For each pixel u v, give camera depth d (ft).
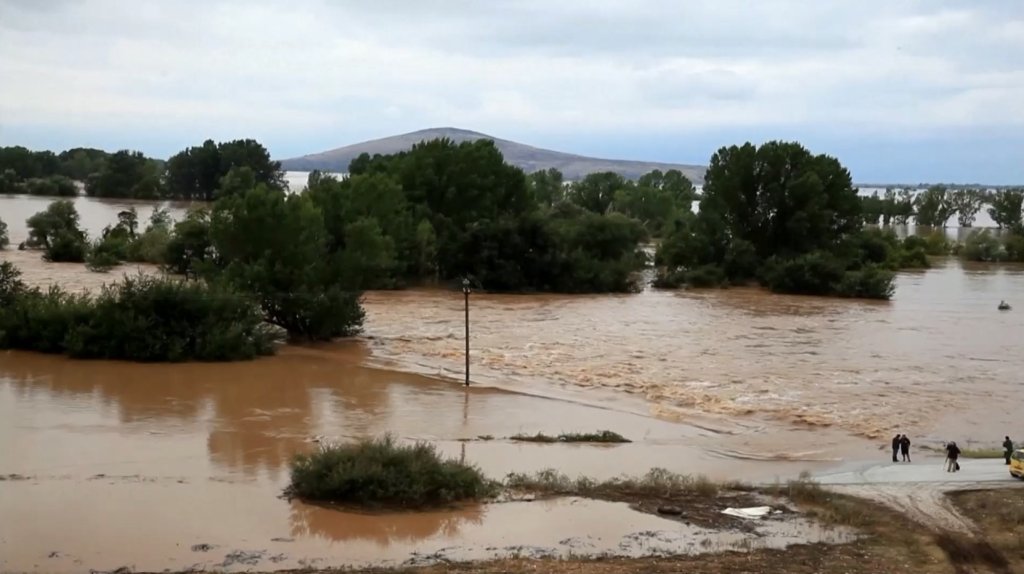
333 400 114.42
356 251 191.11
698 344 168.14
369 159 490.49
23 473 73.92
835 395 126.72
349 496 67.77
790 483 77.20
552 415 111.14
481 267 264.93
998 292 285.64
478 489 70.49
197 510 64.23
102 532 58.59
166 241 282.97
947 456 92.12
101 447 85.20
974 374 143.33
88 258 283.79
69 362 132.46
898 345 171.01
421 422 103.91
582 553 57.36
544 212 340.39
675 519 66.13
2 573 50.72
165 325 139.13
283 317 161.17
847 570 54.19
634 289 284.41
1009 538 61.57
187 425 96.89
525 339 169.78
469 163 305.73
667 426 107.76
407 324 186.50
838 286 270.87
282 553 55.88
